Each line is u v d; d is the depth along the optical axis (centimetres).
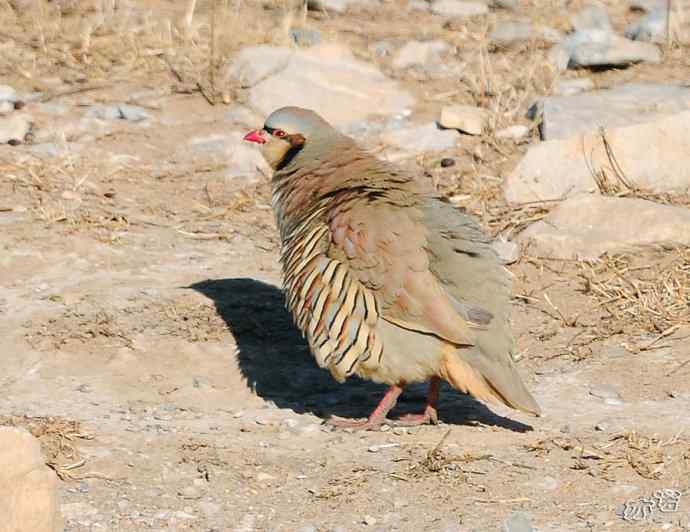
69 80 1811
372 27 2023
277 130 1148
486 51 1895
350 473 962
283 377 1178
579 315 1278
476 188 1563
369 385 1181
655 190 1526
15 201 1515
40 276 1337
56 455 973
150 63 1859
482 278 1021
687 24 1992
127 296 1291
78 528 874
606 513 899
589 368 1170
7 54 1866
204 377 1163
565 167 1538
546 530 875
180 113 1747
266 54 1844
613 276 1338
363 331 1020
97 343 1201
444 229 1027
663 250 1375
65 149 1639
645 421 1048
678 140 1538
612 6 2125
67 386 1127
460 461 979
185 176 1616
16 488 806
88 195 1546
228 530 880
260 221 1520
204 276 1359
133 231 1464
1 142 1656
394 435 1044
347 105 1761
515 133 1683
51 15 1991
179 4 2077
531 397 1002
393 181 1068
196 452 991
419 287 1003
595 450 993
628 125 1570
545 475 955
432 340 1011
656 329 1238
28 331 1213
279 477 956
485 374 1006
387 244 1013
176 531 877
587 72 1856
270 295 1321
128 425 1045
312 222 1057
